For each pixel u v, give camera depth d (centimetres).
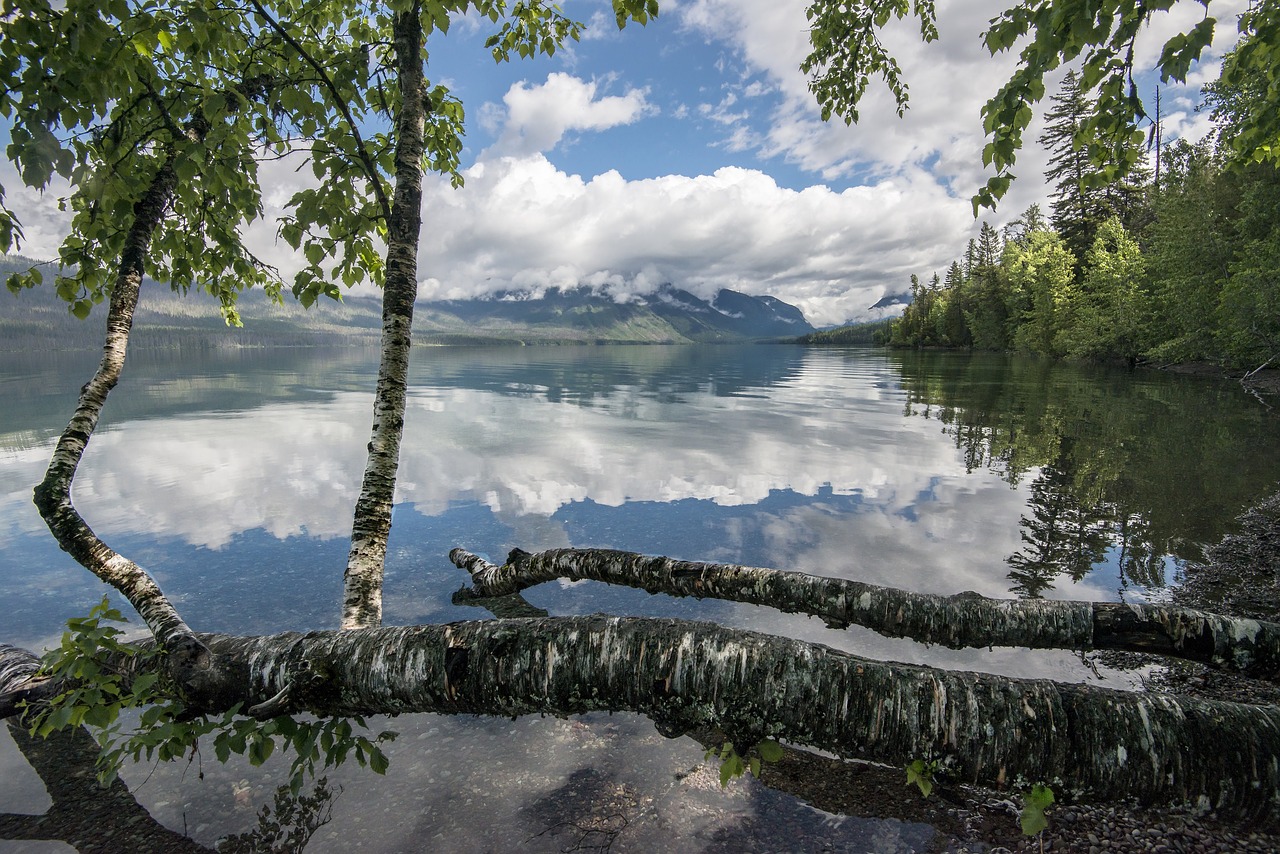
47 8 186
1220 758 156
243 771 271
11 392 2194
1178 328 3075
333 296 301
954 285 8594
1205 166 2775
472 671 201
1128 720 164
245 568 520
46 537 601
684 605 442
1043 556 552
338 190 281
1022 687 176
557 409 1786
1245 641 240
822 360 5803
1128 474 878
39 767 270
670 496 781
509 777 268
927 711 173
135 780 264
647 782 266
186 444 1127
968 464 974
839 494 792
